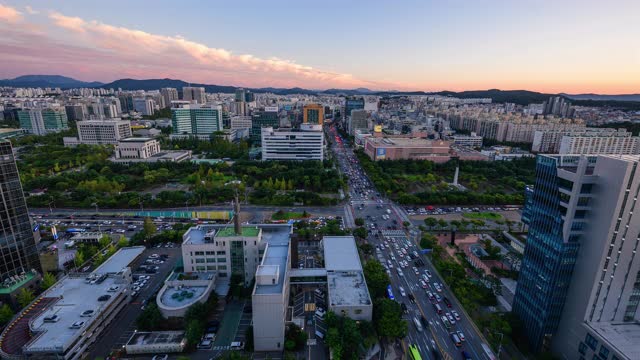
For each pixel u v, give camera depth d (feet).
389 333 489.26
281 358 473.26
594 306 420.36
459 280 629.92
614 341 392.47
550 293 450.30
